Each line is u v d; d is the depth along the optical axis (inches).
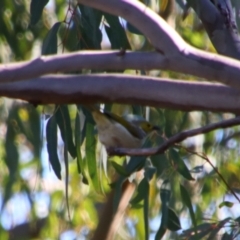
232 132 460.8
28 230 552.4
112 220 476.1
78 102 238.4
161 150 240.5
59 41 362.0
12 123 439.2
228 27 291.3
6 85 234.7
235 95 235.5
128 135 285.0
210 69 224.5
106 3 229.5
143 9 226.7
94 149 319.3
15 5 444.5
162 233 313.1
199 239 305.9
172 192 350.3
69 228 507.2
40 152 433.1
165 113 395.9
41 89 236.4
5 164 455.8
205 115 442.3
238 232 303.9
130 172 304.2
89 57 224.2
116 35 303.4
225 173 445.7
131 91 236.1
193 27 473.7
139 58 225.3
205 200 438.0
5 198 434.3
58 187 508.7
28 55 455.2
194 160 439.2
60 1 457.7
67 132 312.5
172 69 227.1
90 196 509.7
